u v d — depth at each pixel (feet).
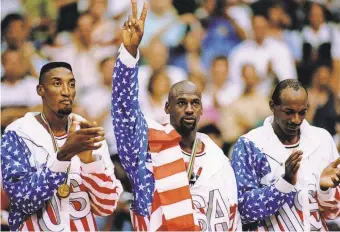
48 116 48.21
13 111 71.97
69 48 74.84
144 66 75.36
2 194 64.49
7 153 46.91
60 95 47.50
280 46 79.46
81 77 74.13
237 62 77.87
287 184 47.91
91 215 47.70
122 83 45.93
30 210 45.88
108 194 46.50
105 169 46.68
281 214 49.96
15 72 72.90
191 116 47.32
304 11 81.20
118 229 68.64
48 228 46.39
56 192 46.62
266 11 79.87
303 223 49.83
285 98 49.73
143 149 47.21
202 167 48.24
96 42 75.20
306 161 51.24
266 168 50.65
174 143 47.52
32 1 75.15
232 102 76.59
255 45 78.84
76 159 47.75
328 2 82.53
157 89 74.43
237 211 49.03
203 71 76.79
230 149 75.41
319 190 49.75
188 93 47.44
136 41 45.70
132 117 46.39
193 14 78.07
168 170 47.11
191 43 77.15
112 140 71.51
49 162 46.29
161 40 76.43
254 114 76.79
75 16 75.61
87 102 73.31
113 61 74.43
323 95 79.71
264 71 78.38
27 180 45.42
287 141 51.55
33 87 72.95
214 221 47.42
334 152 52.65
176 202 46.68
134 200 47.24
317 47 80.89
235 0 79.30
